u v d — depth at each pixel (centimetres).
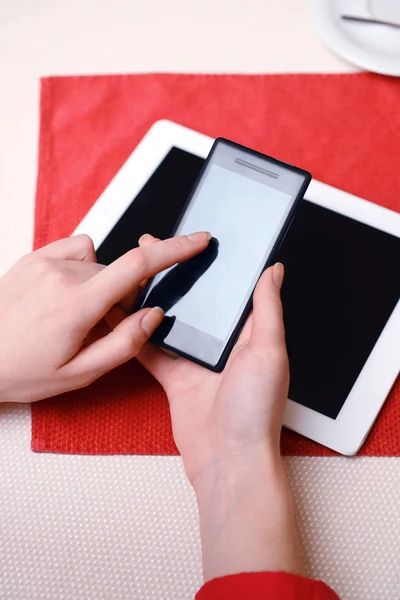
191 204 48
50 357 45
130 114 61
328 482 49
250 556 40
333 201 54
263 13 64
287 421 49
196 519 48
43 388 47
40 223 58
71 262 48
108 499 49
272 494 42
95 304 43
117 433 50
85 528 49
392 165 58
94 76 62
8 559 48
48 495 50
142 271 43
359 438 48
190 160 56
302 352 50
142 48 64
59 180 59
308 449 49
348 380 49
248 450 43
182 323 47
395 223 53
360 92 60
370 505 48
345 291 52
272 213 47
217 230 47
